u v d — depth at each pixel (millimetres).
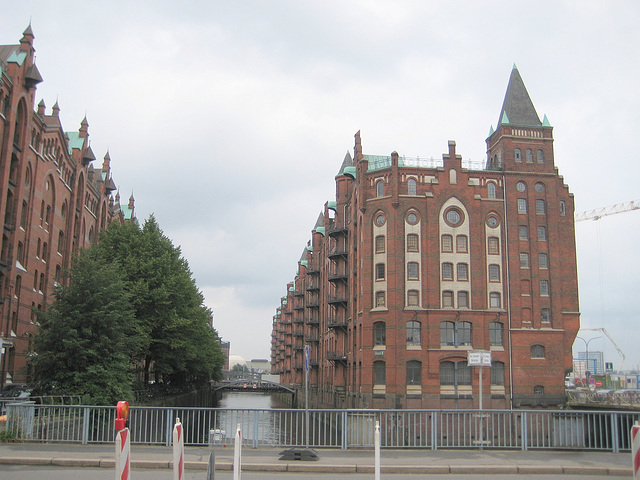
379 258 65812
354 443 24203
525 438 22469
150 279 51531
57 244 60875
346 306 76250
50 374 34281
